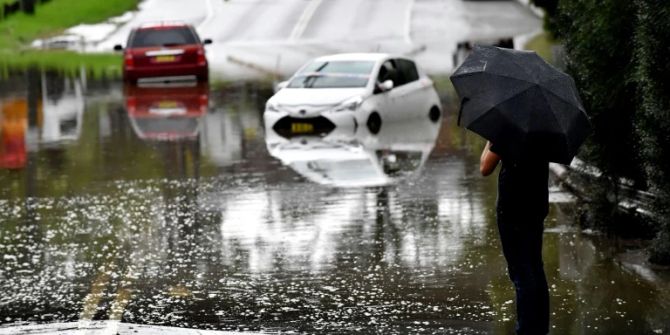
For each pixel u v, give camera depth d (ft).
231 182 107.65
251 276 71.46
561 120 50.60
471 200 95.91
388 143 133.49
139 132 145.38
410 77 160.35
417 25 354.95
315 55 281.54
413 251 77.56
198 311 63.41
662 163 70.13
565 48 83.56
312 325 60.23
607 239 79.25
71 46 325.83
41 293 67.97
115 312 63.26
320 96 149.18
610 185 83.87
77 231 86.58
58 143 136.77
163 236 84.23
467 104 51.60
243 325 60.39
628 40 76.79
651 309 62.23
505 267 72.28
